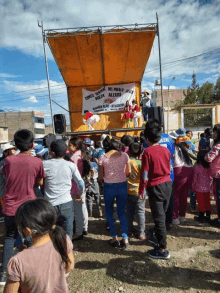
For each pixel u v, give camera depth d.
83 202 3.72
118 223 4.36
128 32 6.99
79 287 2.58
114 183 3.24
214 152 3.65
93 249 3.40
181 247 3.36
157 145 3.07
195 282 2.59
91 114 9.36
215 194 3.83
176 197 4.02
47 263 1.26
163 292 2.45
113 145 3.33
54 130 8.00
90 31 6.92
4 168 2.57
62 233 1.34
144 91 10.24
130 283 2.61
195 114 31.02
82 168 3.77
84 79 9.74
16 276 1.19
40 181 2.71
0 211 4.61
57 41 7.26
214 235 3.66
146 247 3.40
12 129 50.22
